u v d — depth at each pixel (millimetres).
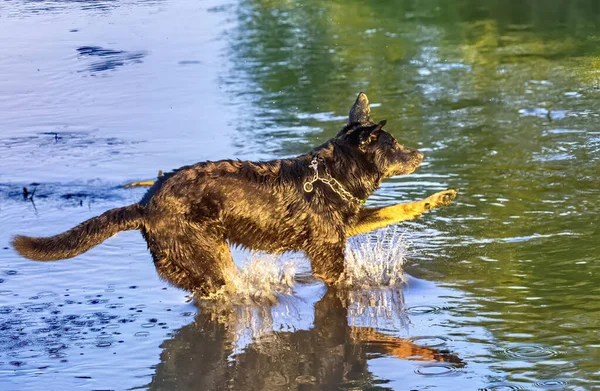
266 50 16969
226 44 17516
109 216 6754
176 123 12344
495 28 17922
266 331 6324
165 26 19297
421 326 6250
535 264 7199
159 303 6848
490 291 6766
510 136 10938
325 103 13070
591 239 7621
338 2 21734
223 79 14844
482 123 11594
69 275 7355
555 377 5340
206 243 6867
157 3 21906
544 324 6121
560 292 6641
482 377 5402
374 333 6191
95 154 11023
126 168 10430
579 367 5461
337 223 7133
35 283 7191
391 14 20031
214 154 10719
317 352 5914
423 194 8992
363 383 5414
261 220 7039
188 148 11086
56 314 6590
